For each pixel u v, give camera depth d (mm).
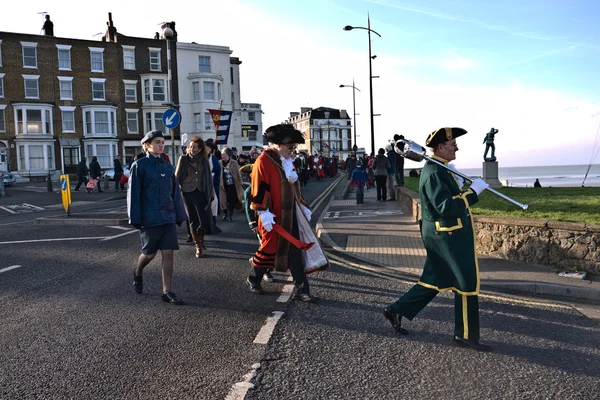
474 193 4188
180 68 46656
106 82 43875
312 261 5582
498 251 7754
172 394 3430
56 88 41812
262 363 3951
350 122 122562
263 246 5676
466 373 3779
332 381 3643
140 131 45562
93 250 8773
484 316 5180
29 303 5594
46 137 40438
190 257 8227
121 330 4711
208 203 8141
